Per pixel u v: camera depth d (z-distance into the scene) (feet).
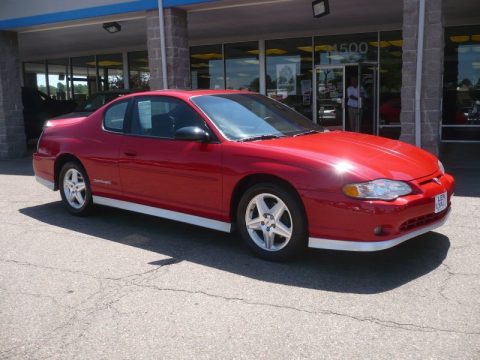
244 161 14.71
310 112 50.01
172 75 32.53
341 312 11.49
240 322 11.18
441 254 14.97
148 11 32.76
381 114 47.03
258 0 30.60
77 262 15.31
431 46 24.77
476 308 11.48
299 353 9.84
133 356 9.93
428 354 9.63
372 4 34.47
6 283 13.80
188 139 15.48
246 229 15.11
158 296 12.67
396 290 12.59
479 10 36.88
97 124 19.53
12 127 41.57
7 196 25.32
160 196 17.17
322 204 13.26
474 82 42.88
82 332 10.96
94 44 55.47
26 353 10.17
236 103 17.57
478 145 41.32
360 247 12.98
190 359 9.75
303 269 14.15
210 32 46.85
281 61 50.52
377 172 13.28
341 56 47.57
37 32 44.14
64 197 20.99
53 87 68.49
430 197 13.65
